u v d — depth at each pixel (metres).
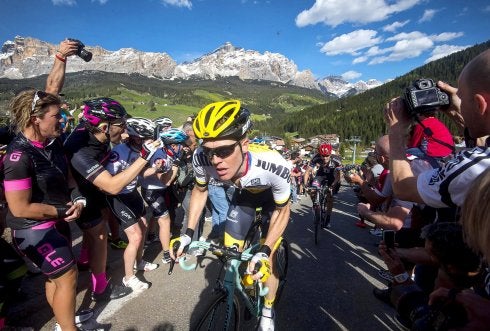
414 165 2.17
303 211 8.44
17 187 1.83
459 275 1.45
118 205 2.99
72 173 2.62
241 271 2.24
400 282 1.68
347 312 2.94
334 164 6.28
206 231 5.47
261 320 2.37
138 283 3.12
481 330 1.00
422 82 1.57
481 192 0.83
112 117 2.47
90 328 2.41
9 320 2.42
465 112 1.26
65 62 3.06
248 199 2.38
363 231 6.18
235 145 1.85
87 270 3.45
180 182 4.62
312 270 3.94
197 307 2.85
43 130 1.96
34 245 1.94
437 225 1.59
